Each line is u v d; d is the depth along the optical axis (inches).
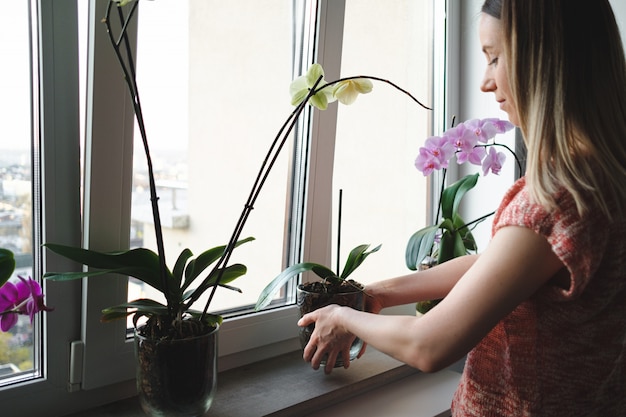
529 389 32.4
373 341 34.5
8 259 34.2
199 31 46.6
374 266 64.7
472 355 35.5
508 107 35.9
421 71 68.2
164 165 45.8
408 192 67.8
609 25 32.7
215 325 41.0
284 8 52.5
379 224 65.0
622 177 30.7
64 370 41.9
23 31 38.2
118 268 37.4
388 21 63.2
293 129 54.9
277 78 52.8
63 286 41.1
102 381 42.9
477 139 54.4
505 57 33.6
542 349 31.8
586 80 31.6
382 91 63.3
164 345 37.1
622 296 32.0
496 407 34.0
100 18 38.8
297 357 55.3
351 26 59.2
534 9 32.1
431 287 44.5
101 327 42.4
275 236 55.1
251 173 51.9
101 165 40.5
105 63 39.4
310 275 56.7
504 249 29.6
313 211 55.5
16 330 40.5
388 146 64.8
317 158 54.6
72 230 41.0
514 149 68.1
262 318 52.8
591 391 32.2
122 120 41.1
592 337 31.7
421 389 55.1
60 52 38.6
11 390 39.3
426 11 68.2
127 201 42.6
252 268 53.4
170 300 39.0
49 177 39.2
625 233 30.6
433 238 53.7
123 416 42.7
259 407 44.4
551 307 31.1
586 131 31.5
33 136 39.4
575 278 28.5
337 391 48.3
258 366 52.9
